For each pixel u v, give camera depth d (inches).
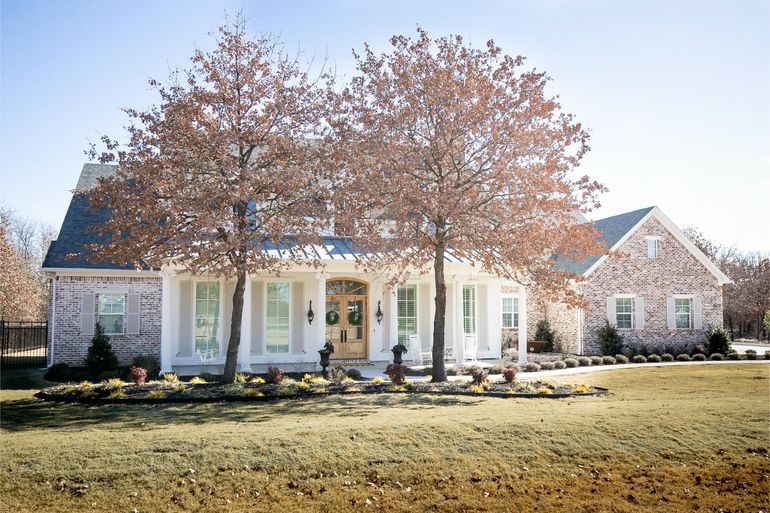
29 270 2060.8
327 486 346.6
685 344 1242.0
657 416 486.6
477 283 1071.0
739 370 944.3
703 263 1268.5
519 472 373.7
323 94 655.1
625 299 1220.5
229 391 599.2
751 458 405.1
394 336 1016.2
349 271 895.1
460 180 692.1
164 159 583.2
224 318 945.5
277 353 963.3
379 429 430.9
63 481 339.0
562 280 657.0
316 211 622.8
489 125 663.1
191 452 377.7
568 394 642.8
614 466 388.5
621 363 1069.8
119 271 908.6
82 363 903.1
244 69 622.5
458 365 935.0
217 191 556.1
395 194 639.1
